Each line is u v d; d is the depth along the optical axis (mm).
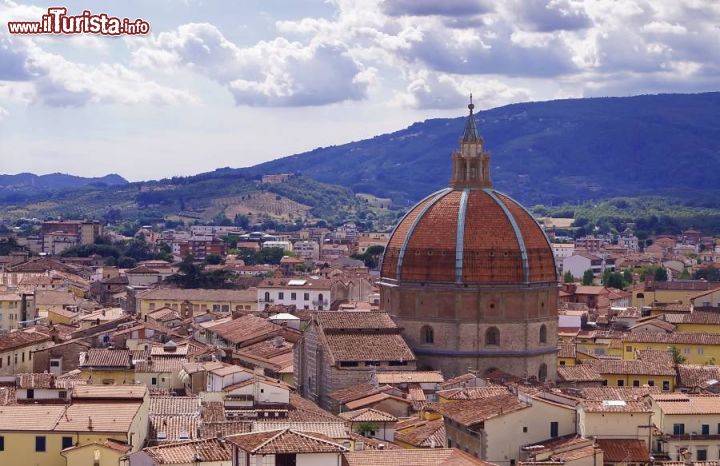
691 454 192500
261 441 142875
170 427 199000
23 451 174875
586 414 190000
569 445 185375
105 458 169250
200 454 163125
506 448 190500
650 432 191500
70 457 169625
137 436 182875
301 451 139250
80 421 178000
